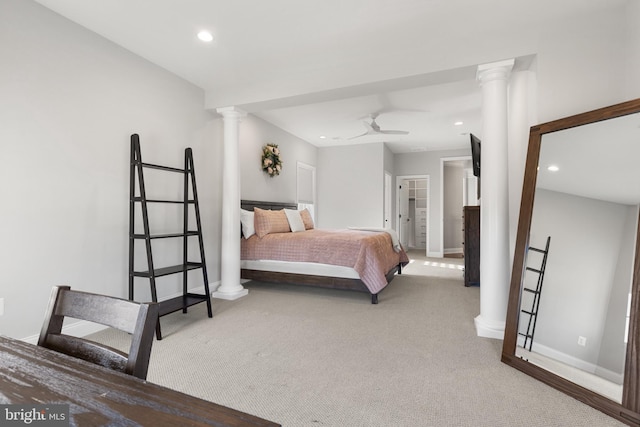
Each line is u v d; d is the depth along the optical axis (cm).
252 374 199
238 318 309
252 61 317
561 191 202
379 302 368
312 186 723
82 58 258
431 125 552
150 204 320
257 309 339
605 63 233
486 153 265
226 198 384
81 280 258
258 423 51
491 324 262
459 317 313
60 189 244
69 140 250
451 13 237
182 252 359
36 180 229
